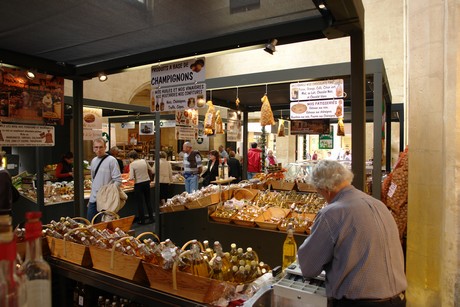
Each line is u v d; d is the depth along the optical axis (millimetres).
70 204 6098
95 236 2512
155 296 2006
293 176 6430
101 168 4918
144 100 15773
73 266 2420
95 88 10453
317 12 2234
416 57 2609
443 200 2324
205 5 2123
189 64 3105
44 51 3051
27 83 3246
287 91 6020
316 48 10891
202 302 1873
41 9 2197
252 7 2162
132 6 2160
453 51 2186
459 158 2146
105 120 10352
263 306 1745
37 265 1061
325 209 1766
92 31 2574
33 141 3379
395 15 9641
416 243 2604
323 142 12570
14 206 6055
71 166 7449
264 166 12086
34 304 1043
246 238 4102
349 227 1670
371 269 1626
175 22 2406
